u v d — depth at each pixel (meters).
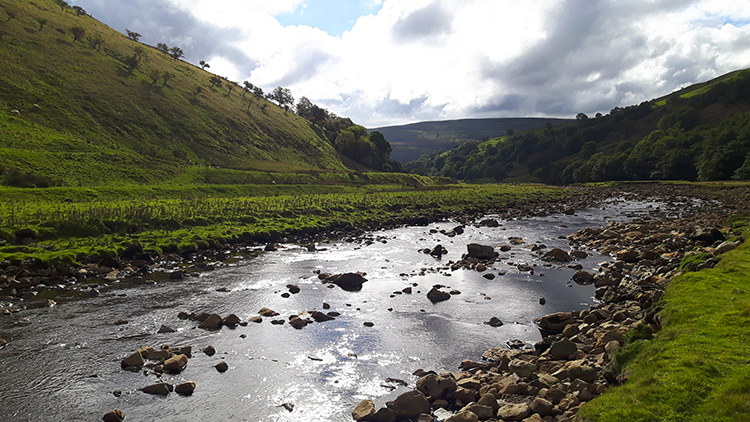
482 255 34.38
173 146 109.94
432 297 23.77
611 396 10.51
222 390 13.87
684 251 30.11
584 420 9.88
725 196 83.56
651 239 36.44
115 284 25.58
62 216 35.84
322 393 13.77
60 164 69.12
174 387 13.88
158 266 30.19
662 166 145.75
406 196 83.19
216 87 176.25
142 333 18.31
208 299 23.20
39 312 20.41
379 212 62.16
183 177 85.25
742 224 36.31
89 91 111.19
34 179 58.66
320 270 30.28
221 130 135.25
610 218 62.44
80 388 13.78
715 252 23.75
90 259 28.72
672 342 12.10
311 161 152.88
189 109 135.88
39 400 13.05
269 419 12.30
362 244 41.44
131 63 139.12
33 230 31.50
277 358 16.25
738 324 12.32
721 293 15.36
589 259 33.88
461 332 18.98
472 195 93.38
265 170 113.38
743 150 120.44
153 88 135.00
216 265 31.31
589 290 25.34
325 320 20.33
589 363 14.01
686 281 17.86
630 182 147.50
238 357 16.30
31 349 16.41
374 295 24.50
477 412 11.73
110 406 12.84
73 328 18.61
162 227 39.94
